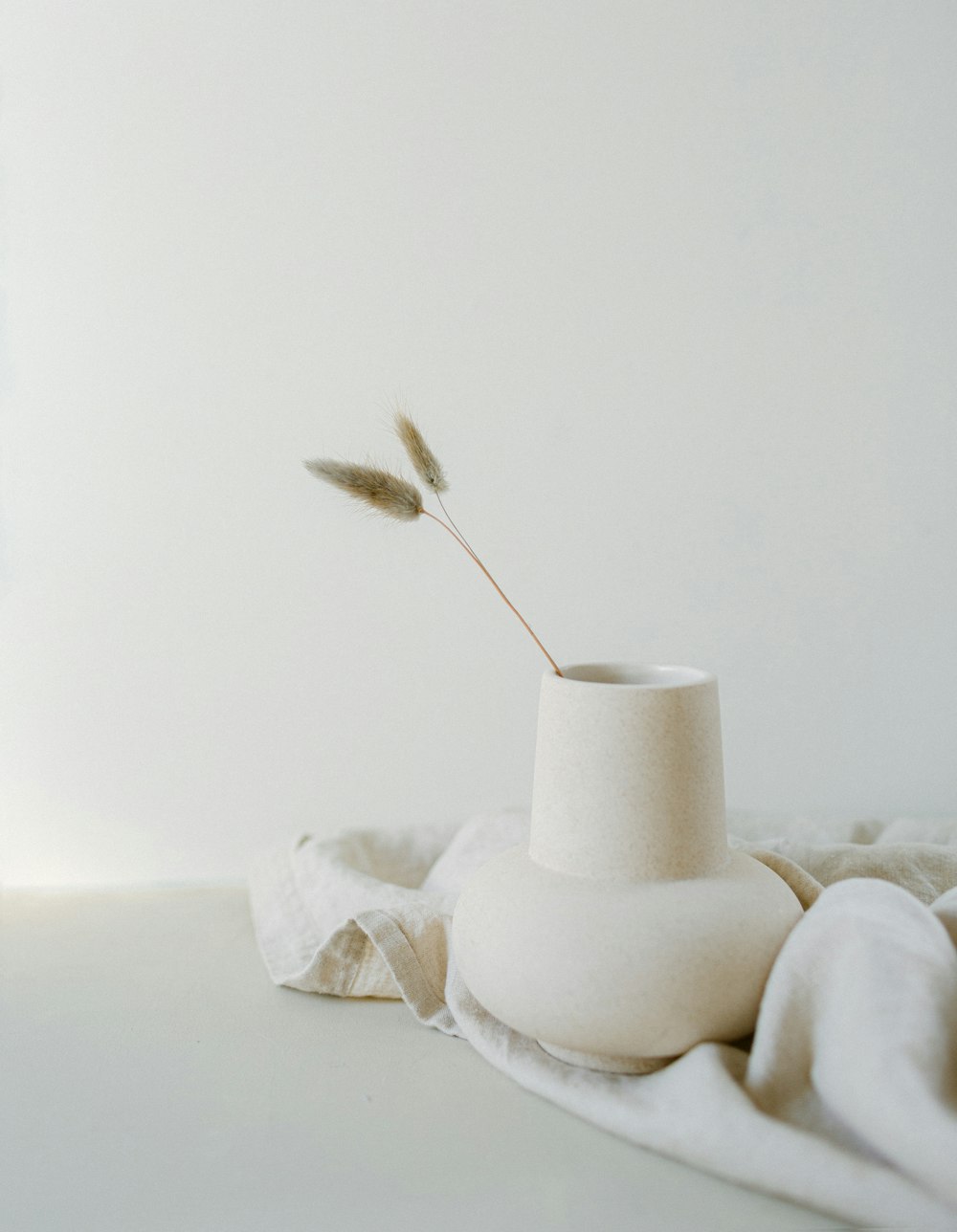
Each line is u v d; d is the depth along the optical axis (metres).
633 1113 0.80
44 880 1.60
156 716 1.59
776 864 1.05
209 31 1.51
